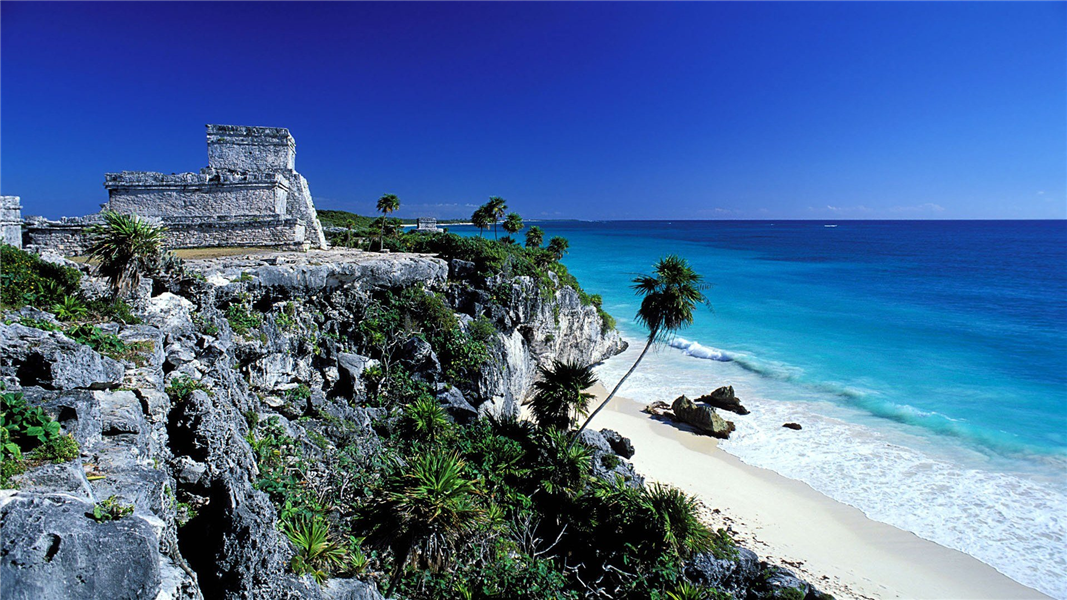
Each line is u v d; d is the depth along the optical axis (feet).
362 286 100.63
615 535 66.69
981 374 147.23
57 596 17.56
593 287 304.71
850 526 81.92
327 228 281.54
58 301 51.29
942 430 113.09
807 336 192.95
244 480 42.19
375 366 91.56
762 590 63.26
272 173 126.62
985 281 303.68
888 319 215.31
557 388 86.79
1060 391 133.59
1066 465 97.25
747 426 118.32
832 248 565.94
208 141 126.31
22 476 23.17
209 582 29.55
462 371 104.42
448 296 119.14
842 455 104.01
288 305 88.02
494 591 50.01
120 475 27.91
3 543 17.19
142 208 111.24
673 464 101.81
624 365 168.96
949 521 82.43
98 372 37.32
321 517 46.75
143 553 20.04
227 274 80.12
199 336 61.21
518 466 76.64
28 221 96.02
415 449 73.87
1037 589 68.64
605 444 98.63
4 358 31.22
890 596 67.62
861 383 142.10
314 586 34.50
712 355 172.65
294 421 69.77
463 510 43.88
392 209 182.19
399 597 45.16
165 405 41.88
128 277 57.52
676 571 61.00
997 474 95.09
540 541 63.72
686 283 91.45
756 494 90.99
